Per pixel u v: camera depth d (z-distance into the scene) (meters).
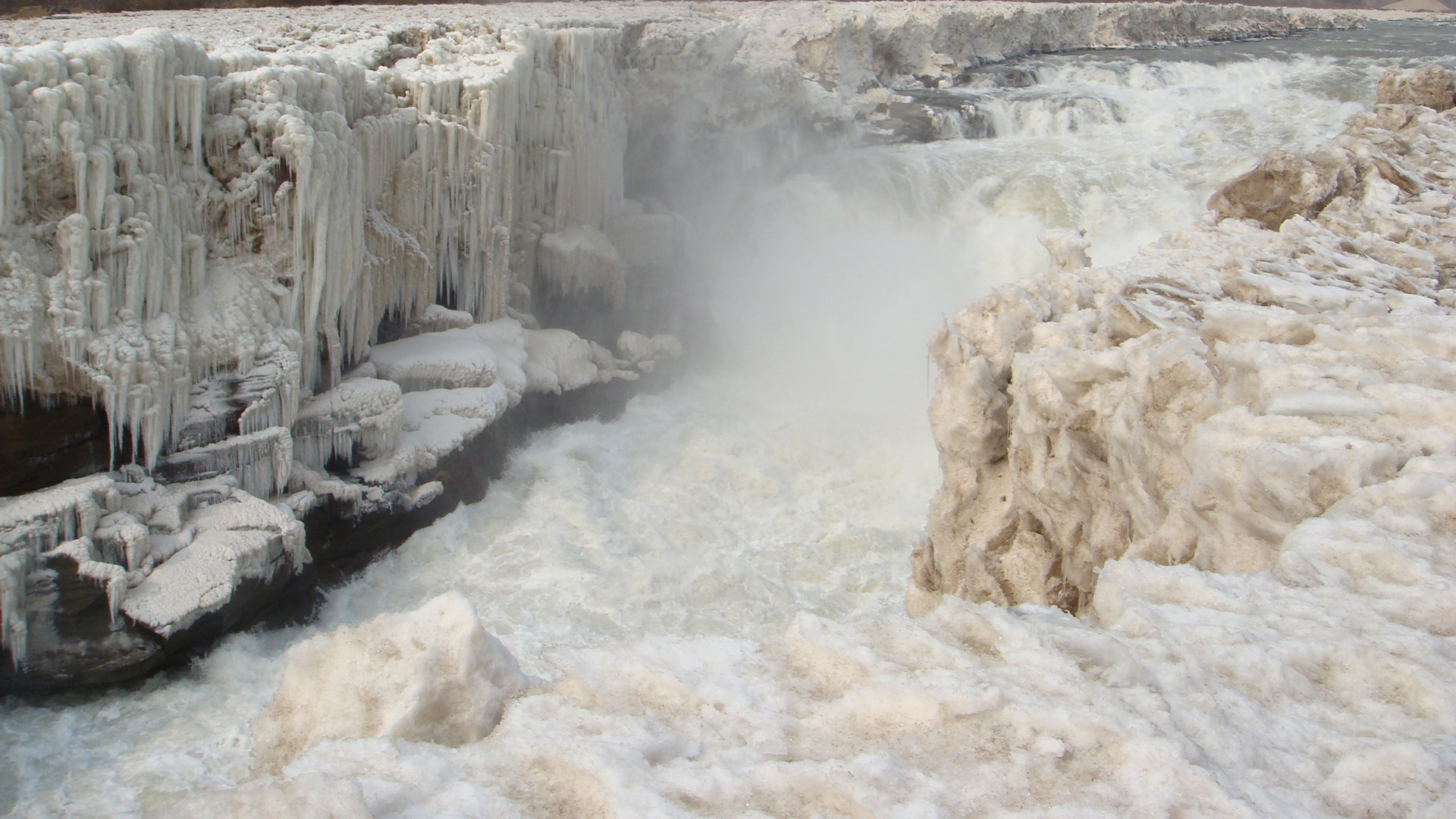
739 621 10.19
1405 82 11.37
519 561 10.71
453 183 11.94
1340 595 3.33
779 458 13.27
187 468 8.80
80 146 7.78
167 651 8.12
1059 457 5.71
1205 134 19.34
